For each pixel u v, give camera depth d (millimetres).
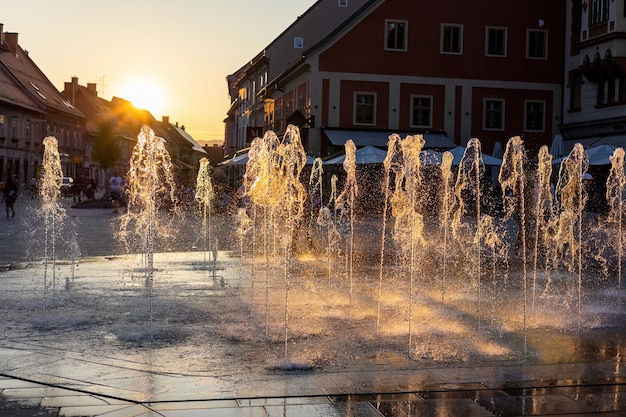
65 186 58938
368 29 39438
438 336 7656
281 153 16812
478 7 40062
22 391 5371
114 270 13133
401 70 39656
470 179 32125
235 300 9875
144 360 6445
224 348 6973
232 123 85875
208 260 15195
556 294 10953
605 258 16359
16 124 62844
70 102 87562
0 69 65625
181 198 38438
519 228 17391
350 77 39375
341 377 5836
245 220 29125
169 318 8508
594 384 5684
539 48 40625
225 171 78875
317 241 20375
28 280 11633
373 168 34844
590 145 36219
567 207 21297
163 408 5000
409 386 5574
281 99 49125
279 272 13242
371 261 15344
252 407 5043
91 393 5336
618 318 8914
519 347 7145
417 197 31719
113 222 28062
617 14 33594
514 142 15891
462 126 40188
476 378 5824
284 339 7402
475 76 40188
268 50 54594
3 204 42312
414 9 39625
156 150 14766
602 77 35969
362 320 8516
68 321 8242
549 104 40625
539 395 5375
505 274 13430
